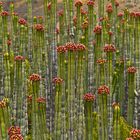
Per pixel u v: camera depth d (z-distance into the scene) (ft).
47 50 40.88
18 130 19.67
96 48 34.86
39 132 26.32
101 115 25.43
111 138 28.78
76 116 27.20
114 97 37.50
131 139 20.72
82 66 26.58
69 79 25.95
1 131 20.99
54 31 41.52
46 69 38.11
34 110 26.02
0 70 36.22
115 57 42.11
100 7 46.19
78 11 38.88
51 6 40.91
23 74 31.01
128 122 36.32
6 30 36.78
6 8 84.12
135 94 36.29
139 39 37.27
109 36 40.45
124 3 80.28
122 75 38.60
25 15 83.71
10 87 31.40
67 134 26.78
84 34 36.86
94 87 36.78
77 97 27.20
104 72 29.96
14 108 31.30
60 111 25.67
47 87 38.01
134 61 37.91
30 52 43.34
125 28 42.22
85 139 26.21
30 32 43.60
